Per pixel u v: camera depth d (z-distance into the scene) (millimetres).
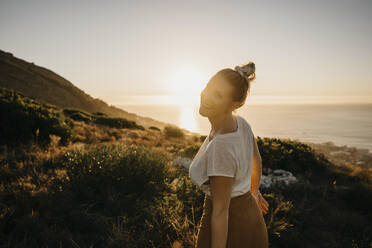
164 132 16922
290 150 7098
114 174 3604
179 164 5809
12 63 76625
